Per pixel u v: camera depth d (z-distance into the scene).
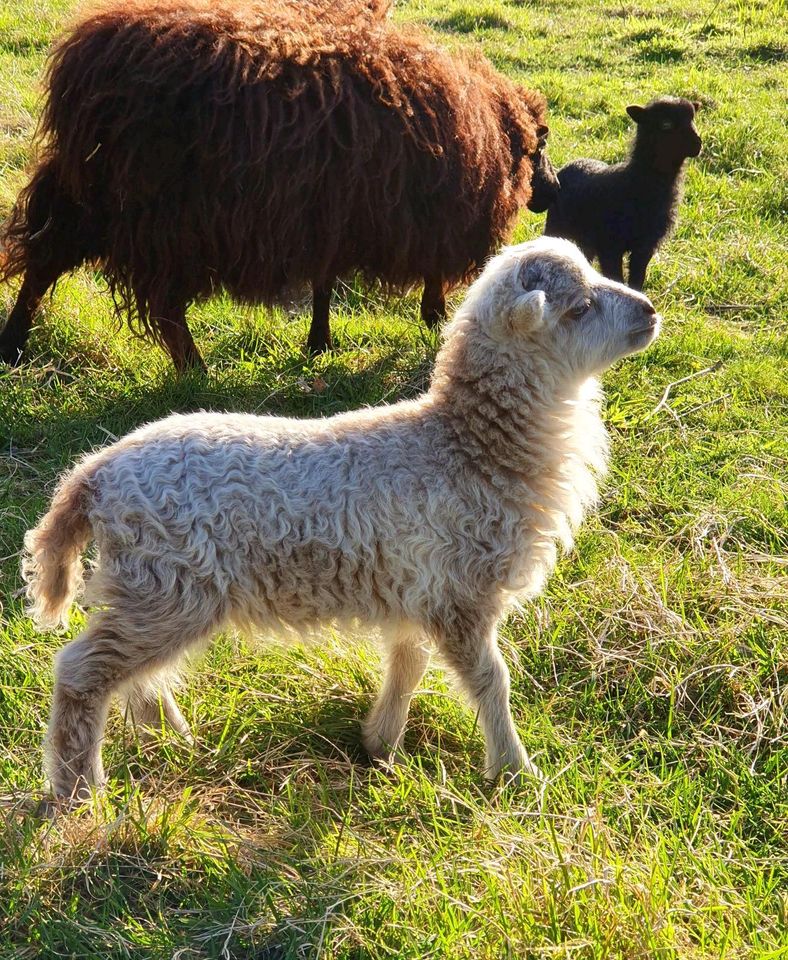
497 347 2.19
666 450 2.75
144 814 2.09
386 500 2.14
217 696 2.29
